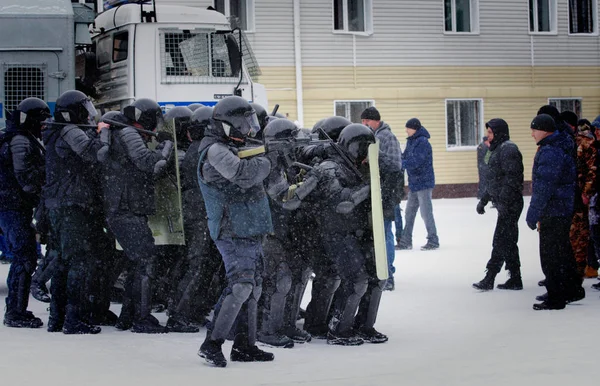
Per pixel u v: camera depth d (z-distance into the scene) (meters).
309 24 24.75
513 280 10.02
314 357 6.52
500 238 9.93
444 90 26.34
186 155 7.71
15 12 11.25
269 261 7.01
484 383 5.47
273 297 7.03
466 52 26.64
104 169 7.41
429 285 10.46
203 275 7.79
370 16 25.52
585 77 28.14
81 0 14.00
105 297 8.11
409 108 26.00
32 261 8.01
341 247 6.96
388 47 25.69
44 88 11.30
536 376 5.64
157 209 7.66
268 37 24.28
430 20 26.17
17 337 7.34
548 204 8.55
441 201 25.19
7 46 11.22
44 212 8.02
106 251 8.05
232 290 6.12
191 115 7.98
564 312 8.41
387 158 8.69
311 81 24.84
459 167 26.64
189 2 23.47
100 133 7.46
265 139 7.01
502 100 27.08
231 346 6.97
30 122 7.91
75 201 7.37
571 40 27.92
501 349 6.67
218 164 6.01
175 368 6.07
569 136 8.80
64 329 7.52
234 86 12.48
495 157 9.92
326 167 6.93
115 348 6.82
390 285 10.09
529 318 8.13
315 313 7.47
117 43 12.53
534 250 13.83
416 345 6.99
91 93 13.09
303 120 24.73
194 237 7.70
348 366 6.13
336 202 6.92
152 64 12.16
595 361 6.11
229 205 6.13
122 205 7.40
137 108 7.52
